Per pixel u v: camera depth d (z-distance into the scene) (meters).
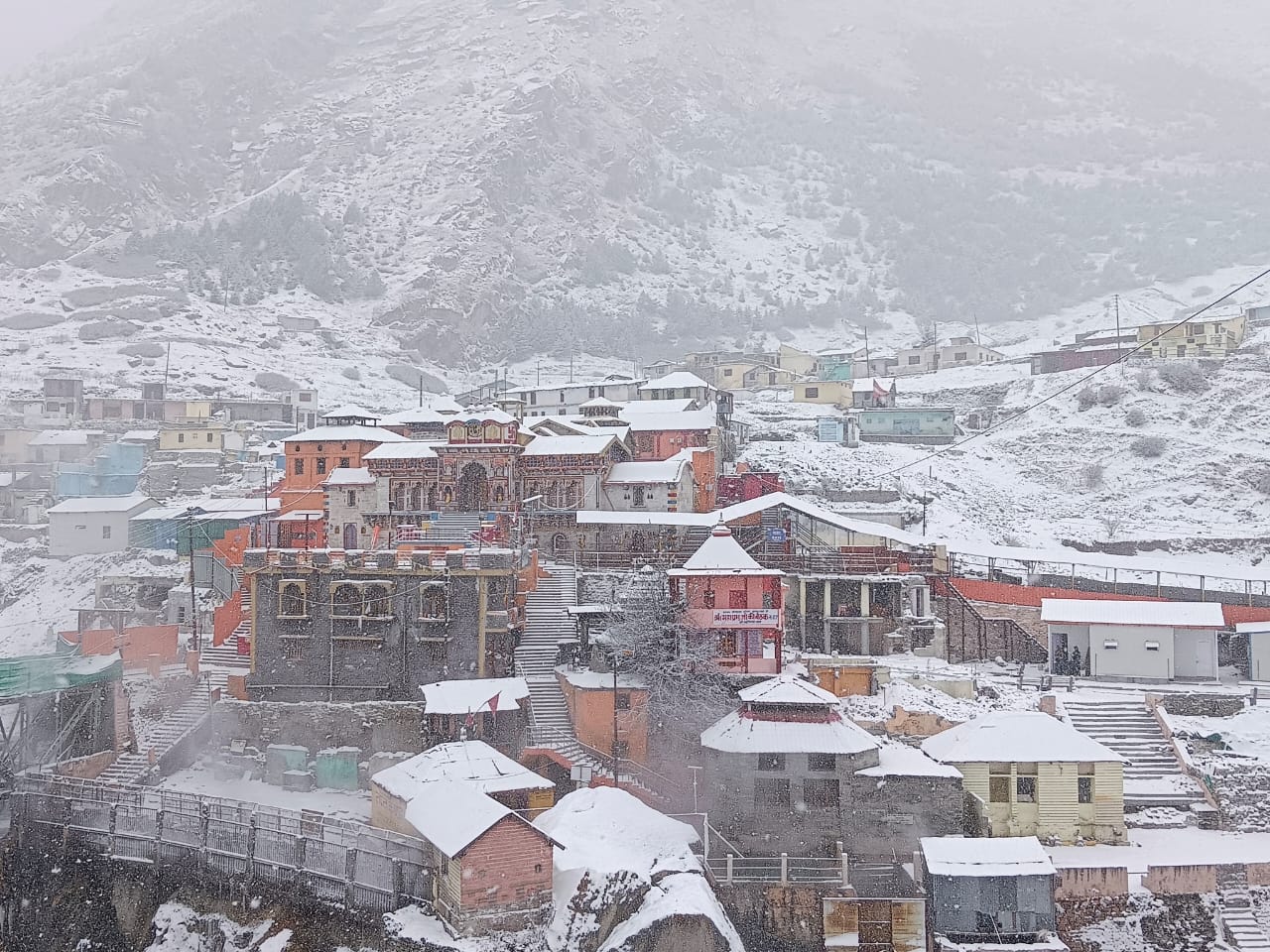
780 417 134.62
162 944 48.47
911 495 102.56
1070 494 113.00
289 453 90.31
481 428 82.50
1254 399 121.44
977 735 54.25
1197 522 103.25
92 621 78.50
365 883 46.28
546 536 81.06
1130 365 135.00
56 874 51.44
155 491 115.00
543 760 56.25
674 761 56.44
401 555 62.44
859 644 69.50
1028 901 43.75
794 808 49.91
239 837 49.31
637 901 43.03
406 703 60.53
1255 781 56.81
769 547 76.25
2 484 112.50
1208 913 48.00
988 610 72.88
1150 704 63.16
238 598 72.88
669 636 59.50
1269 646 68.81
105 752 58.22
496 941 43.16
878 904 46.12
